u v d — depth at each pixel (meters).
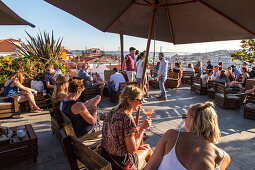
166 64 7.12
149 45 2.62
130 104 1.98
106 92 7.48
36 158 3.07
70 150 1.87
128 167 1.96
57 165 3.01
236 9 2.41
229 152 3.55
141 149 2.42
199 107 1.58
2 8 3.06
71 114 2.71
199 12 2.88
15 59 6.85
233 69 9.96
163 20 3.41
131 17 3.35
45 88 6.42
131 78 7.40
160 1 2.51
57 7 2.97
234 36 2.90
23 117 5.10
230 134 4.35
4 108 4.87
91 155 1.56
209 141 1.50
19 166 2.95
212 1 2.47
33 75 6.54
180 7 2.96
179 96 8.11
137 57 7.18
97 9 3.09
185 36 3.50
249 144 3.88
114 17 3.38
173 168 1.45
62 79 3.61
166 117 5.41
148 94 8.04
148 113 2.75
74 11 3.07
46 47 7.86
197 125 1.52
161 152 1.59
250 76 8.59
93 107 3.17
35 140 3.00
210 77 8.20
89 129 2.86
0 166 2.81
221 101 6.43
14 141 2.90
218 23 2.86
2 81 6.15
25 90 5.40
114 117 1.92
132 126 1.89
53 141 3.81
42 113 5.46
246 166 3.11
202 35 3.28
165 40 3.82
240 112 6.03
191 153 1.43
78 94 2.85
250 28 2.60
